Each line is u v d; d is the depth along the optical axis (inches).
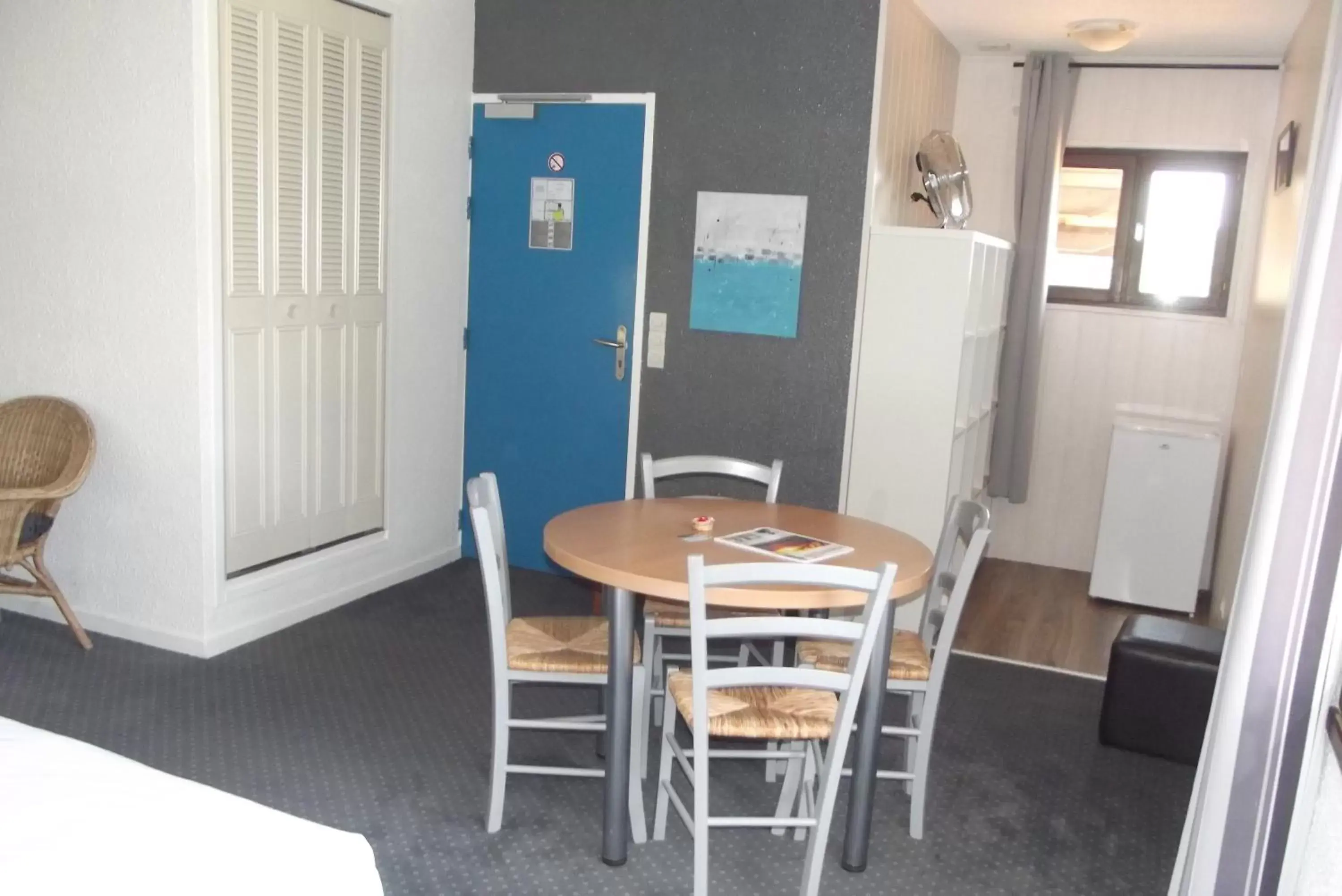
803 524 123.0
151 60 139.7
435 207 184.2
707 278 177.3
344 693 141.6
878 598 91.0
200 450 145.5
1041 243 205.5
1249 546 79.5
